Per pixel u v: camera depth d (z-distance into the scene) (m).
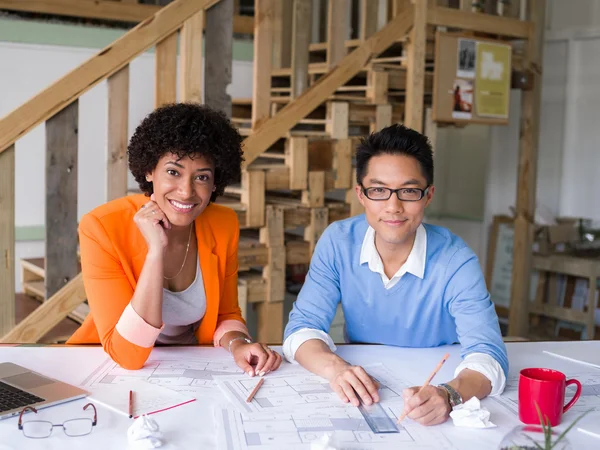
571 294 4.75
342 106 3.60
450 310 1.82
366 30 3.71
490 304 1.79
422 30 3.80
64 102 2.73
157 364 1.71
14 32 3.89
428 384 1.46
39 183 4.05
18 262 4.02
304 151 3.48
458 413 1.39
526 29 4.36
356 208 3.72
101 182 4.21
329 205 3.65
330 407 1.46
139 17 4.27
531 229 4.64
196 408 1.43
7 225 2.67
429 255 1.83
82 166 4.14
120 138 2.92
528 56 4.43
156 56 2.99
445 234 1.88
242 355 1.72
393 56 4.18
